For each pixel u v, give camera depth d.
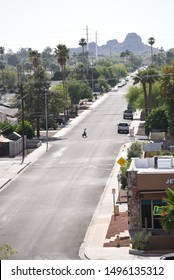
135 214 79.25
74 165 140.62
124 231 80.31
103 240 78.00
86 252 72.12
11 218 93.25
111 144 172.62
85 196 107.19
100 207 98.31
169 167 83.75
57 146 172.50
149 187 78.31
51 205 101.25
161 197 78.31
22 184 120.44
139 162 85.69
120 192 108.00
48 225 88.19
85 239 80.00
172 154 108.19
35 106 198.50
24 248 76.06
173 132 166.00
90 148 166.50
